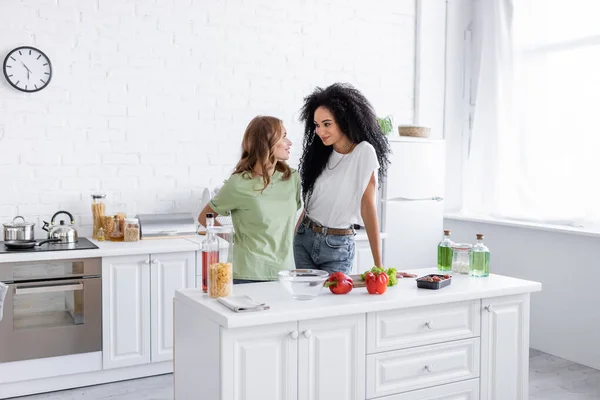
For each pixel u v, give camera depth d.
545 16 5.01
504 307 2.81
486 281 2.88
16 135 4.23
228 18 4.83
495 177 5.37
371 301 2.45
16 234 3.92
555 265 4.65
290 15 5.07
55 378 3.83
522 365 2.88
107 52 4.45
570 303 4.54
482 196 5.53
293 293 2.44
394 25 5.55
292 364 2.33
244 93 4.92
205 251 2.53
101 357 3.91
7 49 4.17
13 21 4.18
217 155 4.85
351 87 2.96
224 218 4.50
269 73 5.01
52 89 4.30
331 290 2.58
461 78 5.80
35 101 4.27
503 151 5.34
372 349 2.49
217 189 4.65
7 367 3.66
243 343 2.25
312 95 3.02
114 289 3.91
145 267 3.99
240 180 2.76
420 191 5.18
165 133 4.67
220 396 2.22
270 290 2.61
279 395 2.32
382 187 5.04
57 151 4.35
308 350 2.36
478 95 5.58
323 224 2.97
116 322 3.93
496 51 5.38
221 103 4.84
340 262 2.96
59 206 4.38
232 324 2.16
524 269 4.93
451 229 5.66
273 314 2.24
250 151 2.77
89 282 3.83
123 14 4.48
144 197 4.62
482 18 5.65
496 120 5.38
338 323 2.41
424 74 5.68
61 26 4.31
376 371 2.51
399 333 2.54
